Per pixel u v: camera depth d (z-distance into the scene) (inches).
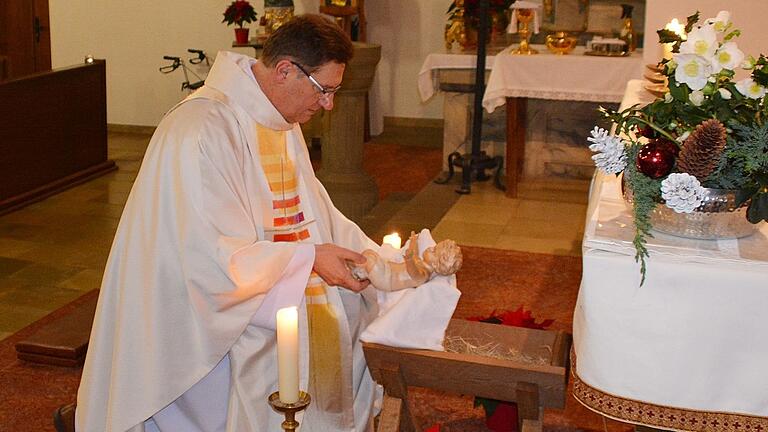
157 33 385.1
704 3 194.9
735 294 72.9
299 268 96.0
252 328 98.9
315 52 96.1
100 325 99.7
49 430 129.3
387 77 394.3
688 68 79.4
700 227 77.1
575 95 254.1
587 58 251.9
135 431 98.7
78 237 231.3
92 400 100.5
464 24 293.6
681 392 75.9
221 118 97.7
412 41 387.9
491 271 199.9
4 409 134.8
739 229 77.7
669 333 74.9
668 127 81.3
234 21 331.3
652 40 199.5
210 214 93.3
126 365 96.7
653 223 79.2
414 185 293.6
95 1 385.7
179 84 387.5
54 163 275.6
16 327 171.3
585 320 77.0
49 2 388.2
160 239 95.0
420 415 131.6
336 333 105.1
